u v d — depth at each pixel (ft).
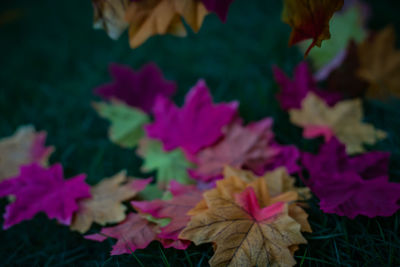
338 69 1.87
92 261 1.53
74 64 2.25
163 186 1.67
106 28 1.45
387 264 1.45
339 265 1.45
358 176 1.51
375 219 1.50
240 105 1.92
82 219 1.56
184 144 1.70
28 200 1.58
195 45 2.27
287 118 1.87
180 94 2.04
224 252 1.42
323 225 1.52
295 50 2.13
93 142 1.88
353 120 1.73
